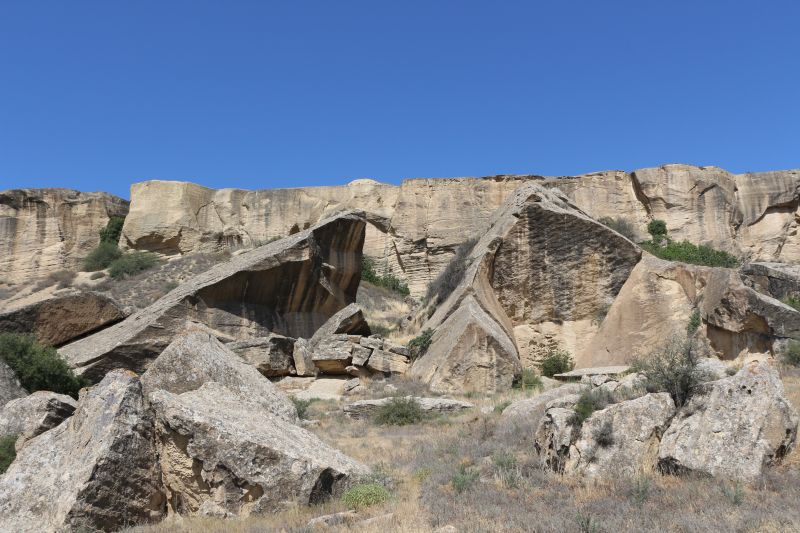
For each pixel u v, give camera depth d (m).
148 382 14.29
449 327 30.00
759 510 9.87
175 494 11.54
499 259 34.97
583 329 33.06
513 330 34.00
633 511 10.20
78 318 30.88
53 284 60.69
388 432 19.89
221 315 32.03
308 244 34.53
